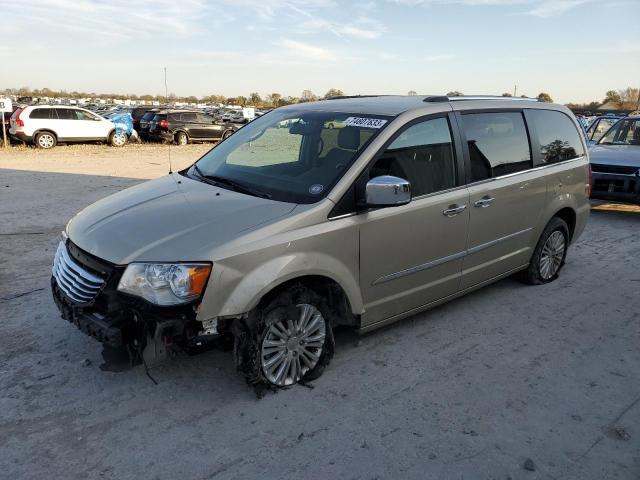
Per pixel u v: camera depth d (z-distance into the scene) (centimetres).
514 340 435
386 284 392
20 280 535
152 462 286
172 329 303
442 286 438
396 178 347
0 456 287
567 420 331
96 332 311
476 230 450
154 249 310
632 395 361
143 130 2570
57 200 957
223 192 379
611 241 744
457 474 283
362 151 371
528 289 547
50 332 423
